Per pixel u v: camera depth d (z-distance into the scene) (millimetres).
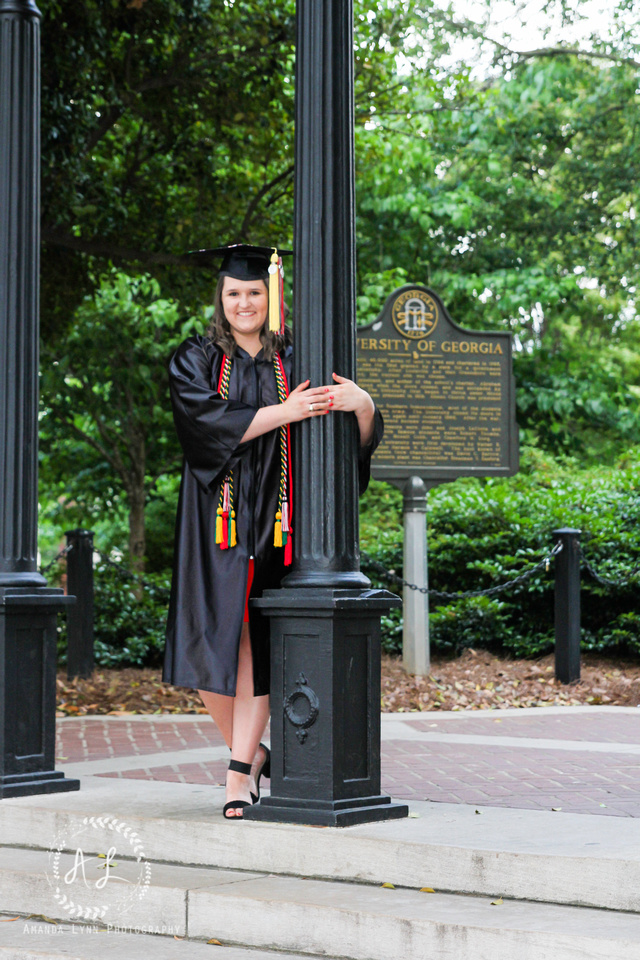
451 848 3473
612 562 10445
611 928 3027
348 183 4199
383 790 4836
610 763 5633
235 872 3812
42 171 10023
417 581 9781
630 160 18828
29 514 5031
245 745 4121
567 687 9172
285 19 11242
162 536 17828
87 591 9945
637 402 19125
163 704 8781
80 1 9703
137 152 11977
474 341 10039
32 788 4656
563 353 19344
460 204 17609
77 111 10297
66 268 11836
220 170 13055
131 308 14914
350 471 4102
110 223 11445
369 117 13219
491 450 10016
